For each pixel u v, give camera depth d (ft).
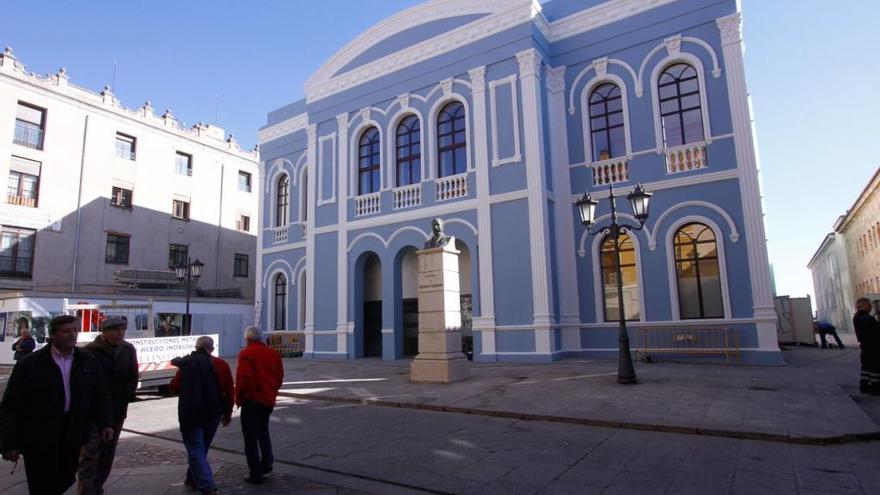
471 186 55.77
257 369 19.19
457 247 59.62
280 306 76.74
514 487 17.61
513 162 53.11
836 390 30.99
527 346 50.16
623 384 34.37
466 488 17.71
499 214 53.42
